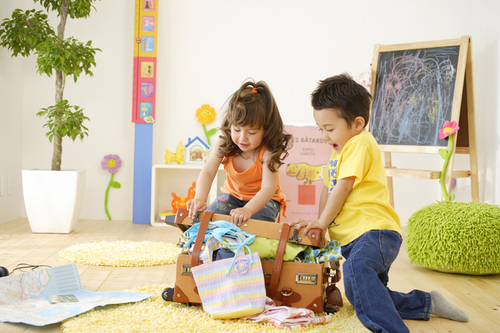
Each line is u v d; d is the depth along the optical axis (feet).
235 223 4.22
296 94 9.92
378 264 3.76
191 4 9.80
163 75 9.82
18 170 9.46
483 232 5.66
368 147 4.15
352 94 4.24
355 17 9.86
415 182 10.02
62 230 7.98
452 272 5.92
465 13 9.28
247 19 9.87
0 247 6.66
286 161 7.81
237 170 4.99
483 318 4.15
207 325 3.60
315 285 3.96
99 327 3.46
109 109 9.75
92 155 9.78
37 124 9.64
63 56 7.69
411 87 8.47
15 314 3.72
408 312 4.06
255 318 3.73
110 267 5.60
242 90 4.58
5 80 8.71
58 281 4.42
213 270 3.94
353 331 3.60
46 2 8.22
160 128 9.86
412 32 9.84
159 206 9.91
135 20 9.48
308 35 9.89
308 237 4.05
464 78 8.14
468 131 8.09
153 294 4.40
